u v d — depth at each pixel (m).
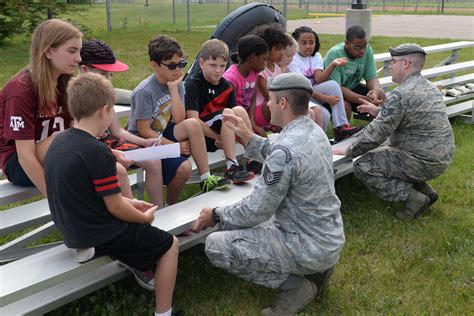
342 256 3.95
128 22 20.88
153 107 3.85
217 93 4.21
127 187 3.20
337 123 5.36
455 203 4.87
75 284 3.17
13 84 3.08
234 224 3.06
